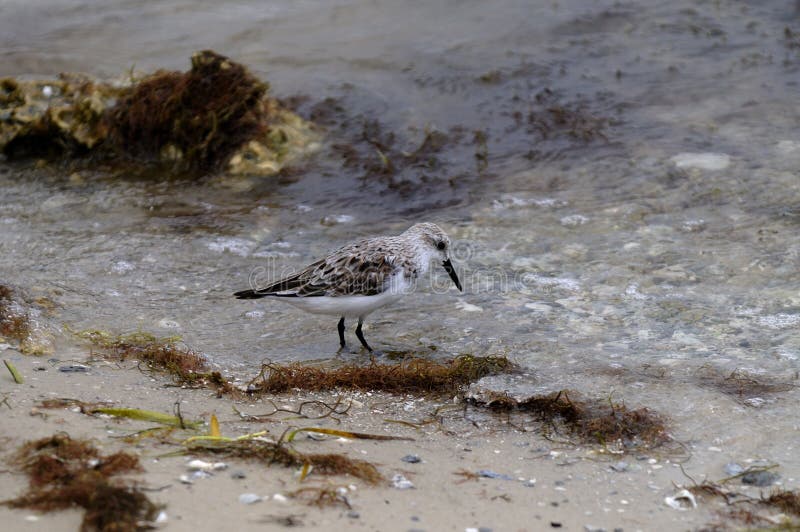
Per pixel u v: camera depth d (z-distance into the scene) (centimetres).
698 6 2586
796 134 2031
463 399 1162
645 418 1071
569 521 845
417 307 1497
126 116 2180
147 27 2592
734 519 859
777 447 1009
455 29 2522
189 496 816
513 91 2269
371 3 2664
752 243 1642
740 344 1309
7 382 1098
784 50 2377
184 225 1828
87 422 977
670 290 1498
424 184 1984
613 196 1866
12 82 2272
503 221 1805
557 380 1198
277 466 900
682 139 2048
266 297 1327
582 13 2553
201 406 1092
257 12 2653
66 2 2709
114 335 1341
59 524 750
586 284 1540
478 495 890
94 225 1820
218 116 2120
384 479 905
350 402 1154
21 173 2111
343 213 1895
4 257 1636
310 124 2173
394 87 2305
